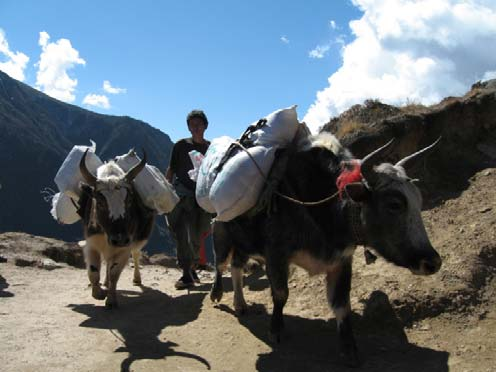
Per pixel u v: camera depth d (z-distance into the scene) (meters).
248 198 2.63
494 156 4.20
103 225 3.09
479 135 4.43
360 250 3.44
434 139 4.30
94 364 2.32
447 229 3.32
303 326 2.81
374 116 4.83
